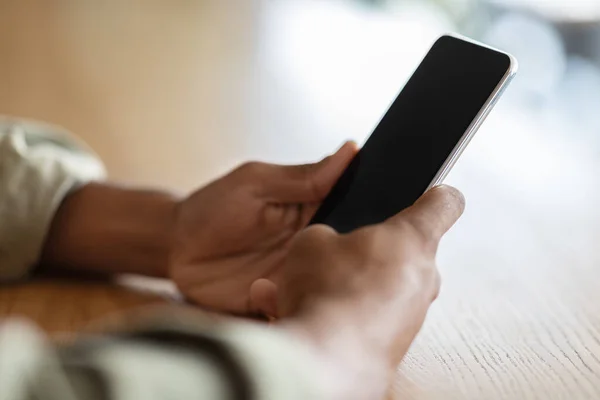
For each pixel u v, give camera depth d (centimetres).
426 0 287
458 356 75
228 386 35
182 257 92
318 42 244
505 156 162
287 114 174
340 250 56
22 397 32
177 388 34
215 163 139
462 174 148
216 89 189
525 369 72
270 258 90
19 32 224
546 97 221
